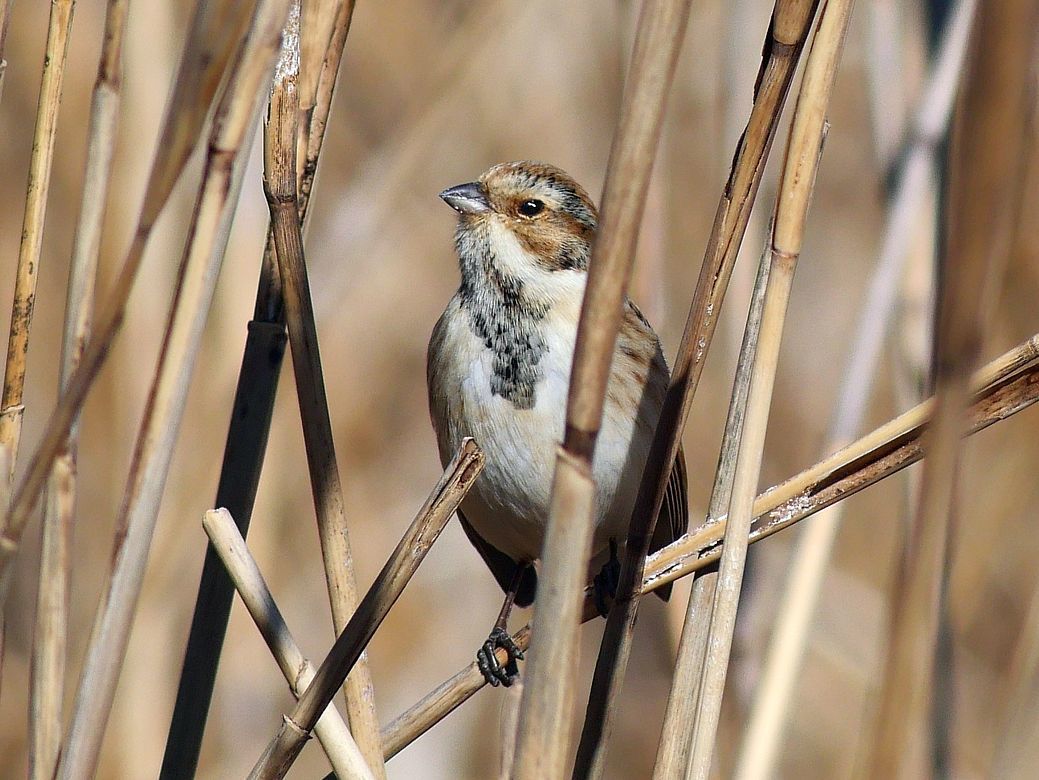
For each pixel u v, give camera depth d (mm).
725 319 8047
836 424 6945
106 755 8664
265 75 3824
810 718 11906
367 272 12062
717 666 5098
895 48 8242
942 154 7156
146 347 9391
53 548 4551
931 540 4078
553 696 4008
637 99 3609
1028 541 12047
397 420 13609
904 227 7145
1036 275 10734
